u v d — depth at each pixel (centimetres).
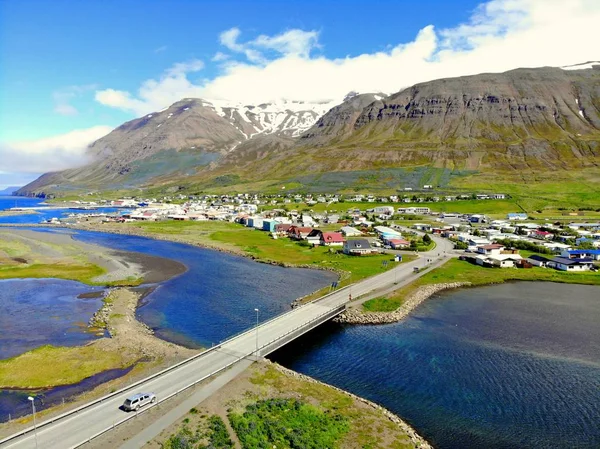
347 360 6303
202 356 5931
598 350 6656
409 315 8350
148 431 4147
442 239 17212
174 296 9738
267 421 4353
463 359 6328
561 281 10881
